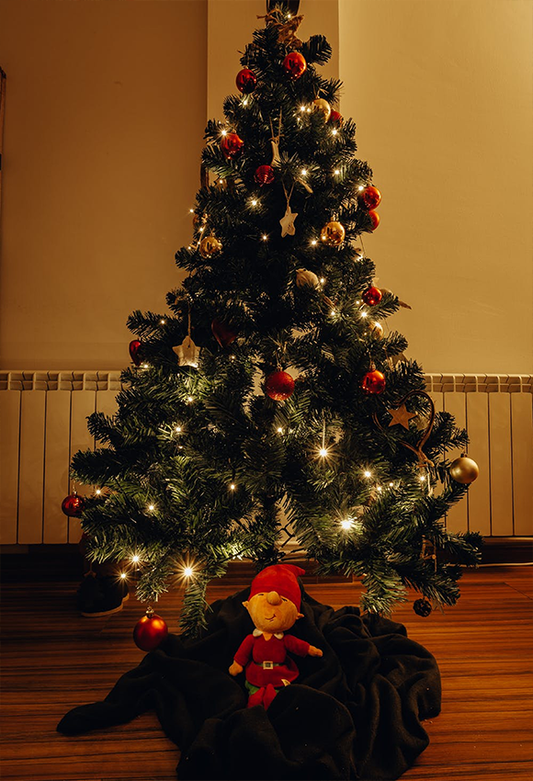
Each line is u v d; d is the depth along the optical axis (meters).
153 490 1.16
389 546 1.04
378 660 1.08
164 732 0.94
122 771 0.84
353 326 1.18
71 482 1.83
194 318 1.20
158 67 2.14
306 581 1.79
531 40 2.25
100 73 2.13
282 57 1.25
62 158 2.11
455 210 2.21
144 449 1.23
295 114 1.23
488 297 2.22
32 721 0.98
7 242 2.09
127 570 1.32
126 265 2.11
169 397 1.17
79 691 1.08
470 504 1.97
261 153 1.25
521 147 2.25
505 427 1.99
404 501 1.05
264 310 1.22
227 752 0.83
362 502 1.11
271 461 1.02
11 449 1.84
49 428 1.86
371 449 1.14
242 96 1.30
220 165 1.24
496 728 0.96
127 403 1.26
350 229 1.31
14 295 2.08
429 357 2.19
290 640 1.03
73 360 2.08
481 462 1.98
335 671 1.00
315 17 1.95
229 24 1.95
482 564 2.03
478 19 2.24
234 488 1.10
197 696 0.98
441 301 2.20
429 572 1.00
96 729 0.95
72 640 1.34
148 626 0.97
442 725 0.97
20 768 0.85
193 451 1.10
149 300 2.10
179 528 1.08
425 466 1.10
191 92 2.14
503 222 2.24
